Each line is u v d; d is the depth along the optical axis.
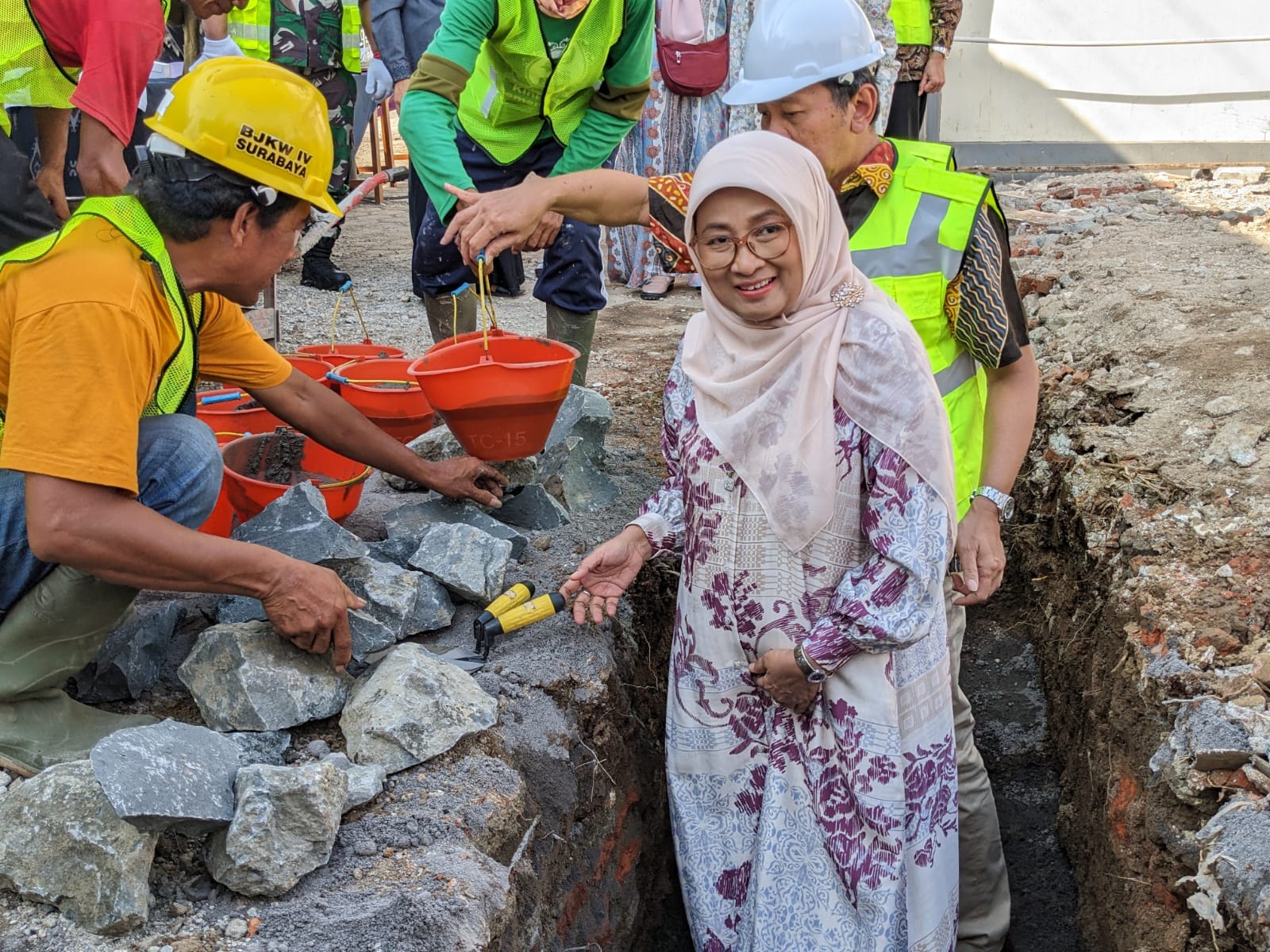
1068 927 3.26
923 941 2.35
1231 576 2.97
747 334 2.21
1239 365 4.16
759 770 2.44
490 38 3.58
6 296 2.05
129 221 2.09
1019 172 9.23
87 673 2.48
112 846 1.89
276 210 2.17
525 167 3.95
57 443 1.95
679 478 2.48
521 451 3.08
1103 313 5.14
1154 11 8.95
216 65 2.13
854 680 2.27
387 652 2.60
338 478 3.24
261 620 2.57
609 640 2.99
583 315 4.02
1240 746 2.40
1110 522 3.48
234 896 2.00
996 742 3.90
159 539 2.07
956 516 2.23
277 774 2.01
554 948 2.47
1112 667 3.12
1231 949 2.18
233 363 2.70
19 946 1.86
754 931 2.37
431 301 4.09
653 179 2.68
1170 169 8.99
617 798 2.92
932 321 2.46
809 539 2.25
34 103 3.70
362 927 1.91
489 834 2.23
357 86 7.62
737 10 6.46
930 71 6.01
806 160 2.10
